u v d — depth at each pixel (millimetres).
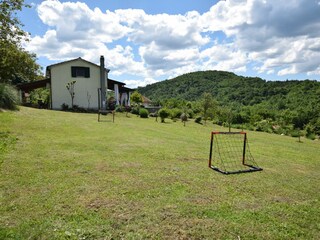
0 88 15719
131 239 3227
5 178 4996
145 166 6504
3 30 9680
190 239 3312
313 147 15328
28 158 6418
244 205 4480
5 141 7910
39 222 3484
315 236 3607
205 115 31406
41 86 26797
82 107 26500
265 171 7031
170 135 13273
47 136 9570
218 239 3354
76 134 10719
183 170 6410
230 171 6727
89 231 3334
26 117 13867
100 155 7320
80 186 4836
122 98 30500
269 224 3844
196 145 10633
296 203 4766
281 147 13188
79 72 26375
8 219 3527
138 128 15062
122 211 3932
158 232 3414
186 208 4164
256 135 20344
